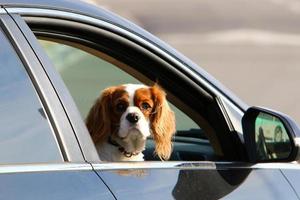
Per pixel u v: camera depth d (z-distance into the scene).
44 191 5.40
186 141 8.28
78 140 5.88
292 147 6.86
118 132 7.84
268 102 33.66
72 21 6.54
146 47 7.07
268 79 36.78
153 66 7.21
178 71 7.24
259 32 46.00
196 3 50.59
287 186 6.96
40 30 6.38
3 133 5.49
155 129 7.94
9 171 5.36
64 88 5.99
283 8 51.00
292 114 32.53
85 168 5.78
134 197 5.87
